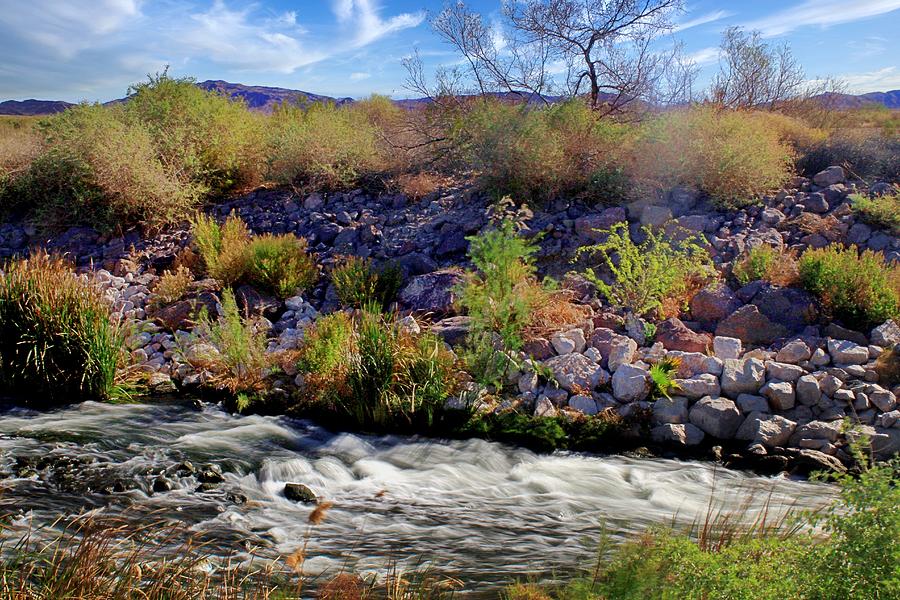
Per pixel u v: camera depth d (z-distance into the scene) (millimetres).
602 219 10453
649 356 7707
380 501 5797
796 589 2625
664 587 2764
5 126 18438
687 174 11078
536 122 11727
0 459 6125
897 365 7191
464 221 11000
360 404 7289
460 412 7285
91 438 6707
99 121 13820
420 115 16125
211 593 3820
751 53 18328
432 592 4070
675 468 6465
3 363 7836
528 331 8242
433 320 9023
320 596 3738
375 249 10789
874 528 2697
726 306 8508
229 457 6414
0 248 12656
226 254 10352
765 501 5773
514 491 6047
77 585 3406
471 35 16047
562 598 3346
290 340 8812
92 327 7840
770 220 10391
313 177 13141
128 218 12648
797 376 7121
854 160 12141
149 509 5398
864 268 8453
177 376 8359
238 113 15227
